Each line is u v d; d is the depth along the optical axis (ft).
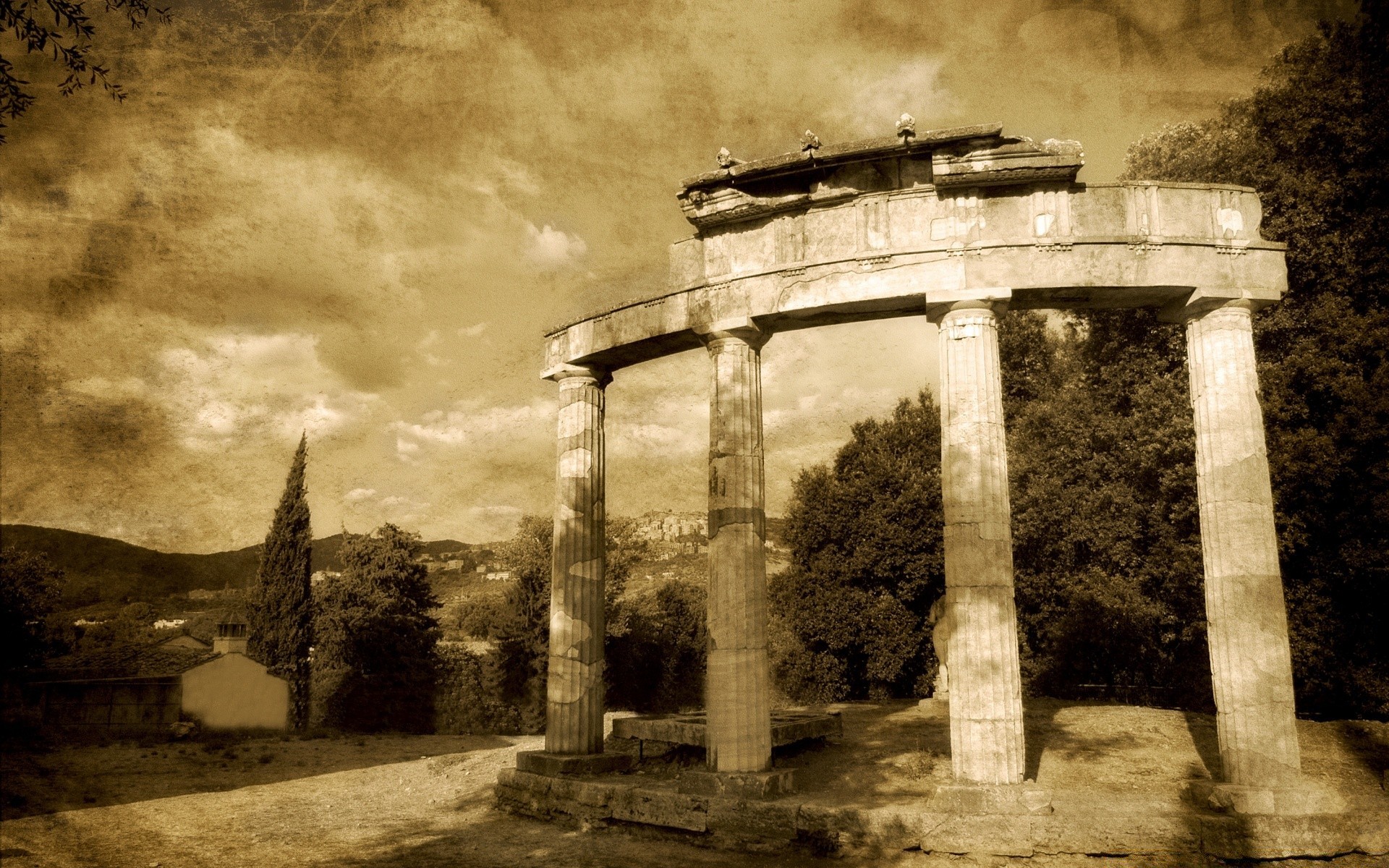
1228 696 43.37
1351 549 61.46
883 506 109.40
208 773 72.79
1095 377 95.35
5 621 78.84
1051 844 39.50
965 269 46.80
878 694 110.01
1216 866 38.27
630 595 142.92
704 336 52.90
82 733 92.94
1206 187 47.83
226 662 106.63
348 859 42.27
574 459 58.70
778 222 51.52
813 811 42.27
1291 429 65.92
